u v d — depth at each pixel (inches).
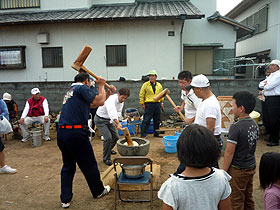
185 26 463.8
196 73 471.2
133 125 266.1
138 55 391.2
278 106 213.6
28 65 410.3
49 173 170.2
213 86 303.7
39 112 254.4
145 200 129.3
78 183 153.8
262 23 457.1
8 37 408.2
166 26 382.0
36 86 324.5
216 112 102.0
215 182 55.5
